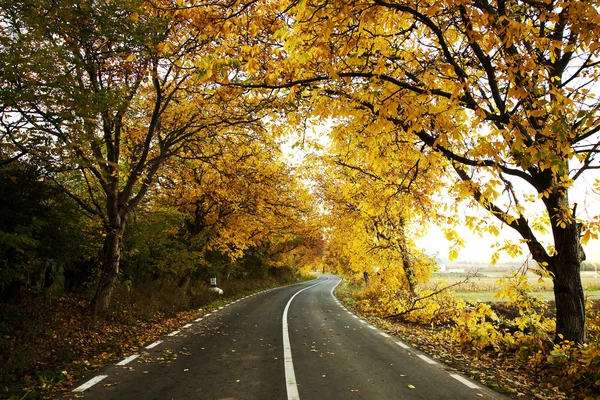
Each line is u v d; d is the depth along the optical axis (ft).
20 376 18.71
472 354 26.63
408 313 44.91
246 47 15.71
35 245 25.86
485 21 12.64
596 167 19.86
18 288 29.86
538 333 24.84
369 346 28.02
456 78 15.43
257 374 19.97
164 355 24.11
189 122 39.17
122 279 48.32
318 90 18.04
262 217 63.10
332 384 18.30
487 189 14.98
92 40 27.96
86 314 32.91
